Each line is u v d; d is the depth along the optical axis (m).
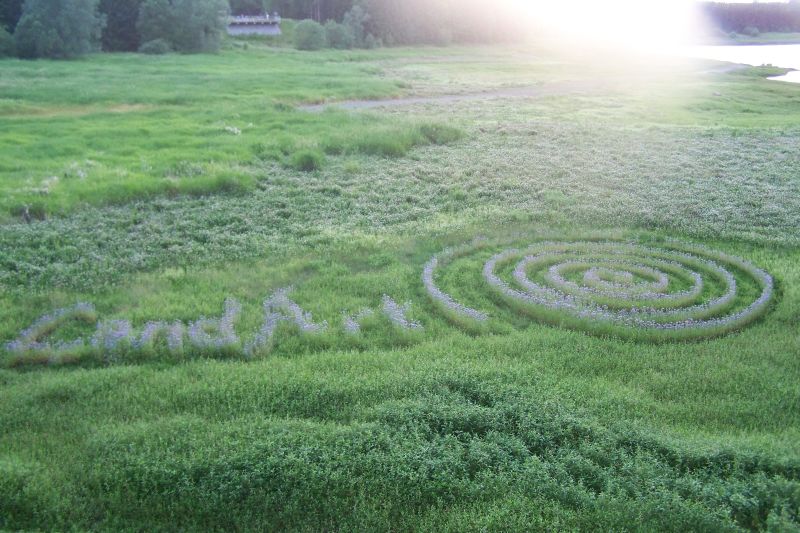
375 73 74.62
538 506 10.88
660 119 48.88
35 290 18.56
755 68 98.06
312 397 13.55
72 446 11.99
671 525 10.56
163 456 11.66
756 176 30.83
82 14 71.25
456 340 16.45
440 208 26.64
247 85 56.41
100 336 16.09
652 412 13.55
